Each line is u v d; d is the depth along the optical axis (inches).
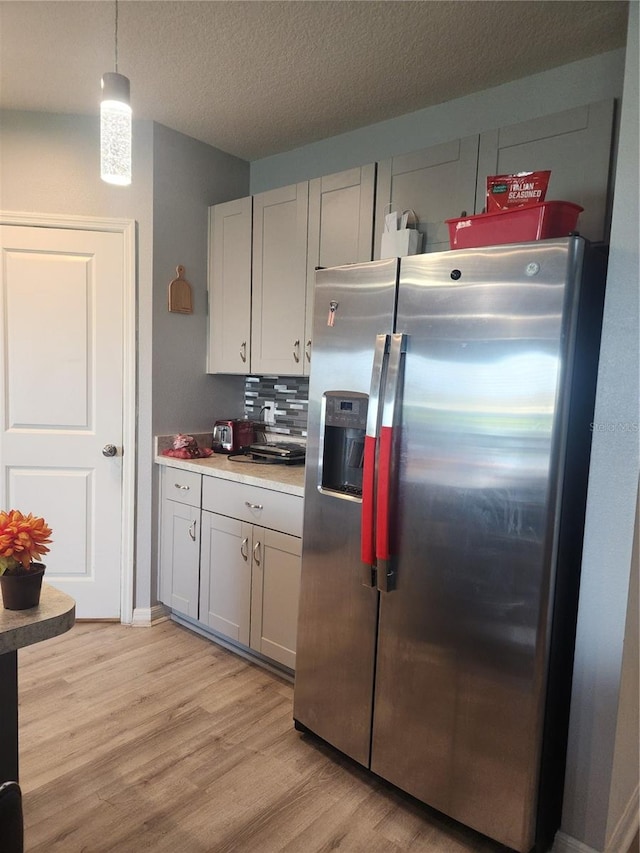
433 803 69.2
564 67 89.4
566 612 64.7
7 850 34.0
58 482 117.9
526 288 59.7
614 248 60.9
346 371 76.6
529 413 59.8
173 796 72.6
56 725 85.7
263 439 134.5
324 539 79.7
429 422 67.4
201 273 126.5
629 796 71.2
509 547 61.6
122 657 106.8
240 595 105.2
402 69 91.8
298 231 110.2
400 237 89.1
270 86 98.5
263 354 117.5
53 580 119.1
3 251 112.3
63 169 112.6
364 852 65.6
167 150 116.9
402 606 70.7
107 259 115.1
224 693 96.1
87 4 76.9
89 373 116.8
